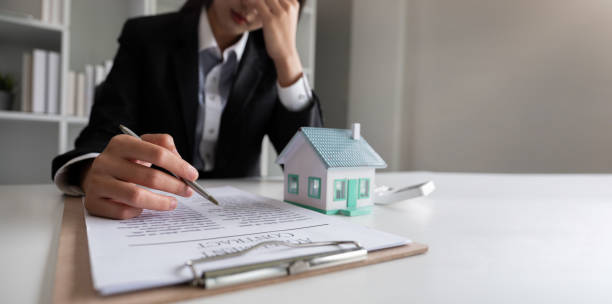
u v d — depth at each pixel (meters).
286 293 0.24
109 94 0.93
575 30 1.67
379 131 2.46
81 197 0.60
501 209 0.59
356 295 0.24
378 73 2.46
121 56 1.00
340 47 2.77
